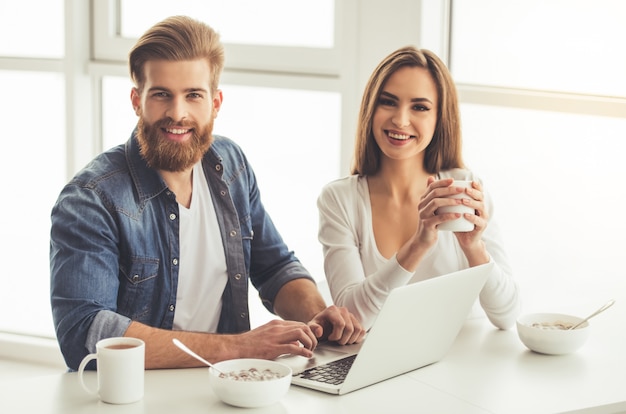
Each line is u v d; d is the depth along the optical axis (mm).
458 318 2039
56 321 2002
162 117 2119
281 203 3357
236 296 2299
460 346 2154
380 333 1806
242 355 1961
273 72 3279
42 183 3717
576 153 2828
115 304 2080
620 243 2781
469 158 3014
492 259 2248
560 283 2898
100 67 3506
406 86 2301
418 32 2975
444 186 2121
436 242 2330
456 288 1965
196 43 2119
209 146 2268
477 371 1974
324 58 3178
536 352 2115
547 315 2195
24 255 3781
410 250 2172
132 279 2143
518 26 2926
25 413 1692
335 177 3262
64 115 3602
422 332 1931
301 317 2303
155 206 2178
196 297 2248
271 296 2408
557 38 2859
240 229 2312
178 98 2111
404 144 2318
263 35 3314
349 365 1976
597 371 1986
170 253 2189
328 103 3234
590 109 2746
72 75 3500
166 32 2107
